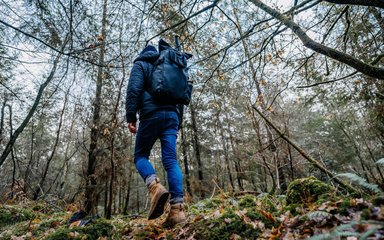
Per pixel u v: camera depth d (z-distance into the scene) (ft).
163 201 6.77
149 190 6.97
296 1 10.33
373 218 4.48
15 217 13.47
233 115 39.47
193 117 54.70
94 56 13.65
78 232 7.18
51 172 41.52
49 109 28.84
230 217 6.25
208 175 59.52
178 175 7.27
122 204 36.32
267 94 19.17
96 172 18.76
